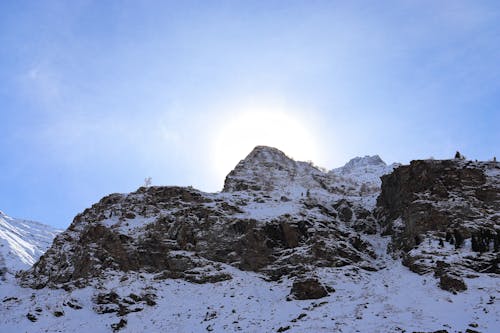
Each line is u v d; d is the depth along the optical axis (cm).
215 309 5084
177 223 6781
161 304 5309
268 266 6203
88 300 5528
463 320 3947
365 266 6003
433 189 6538
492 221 5831
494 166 6738
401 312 4278
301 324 4294
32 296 5888
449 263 5088
